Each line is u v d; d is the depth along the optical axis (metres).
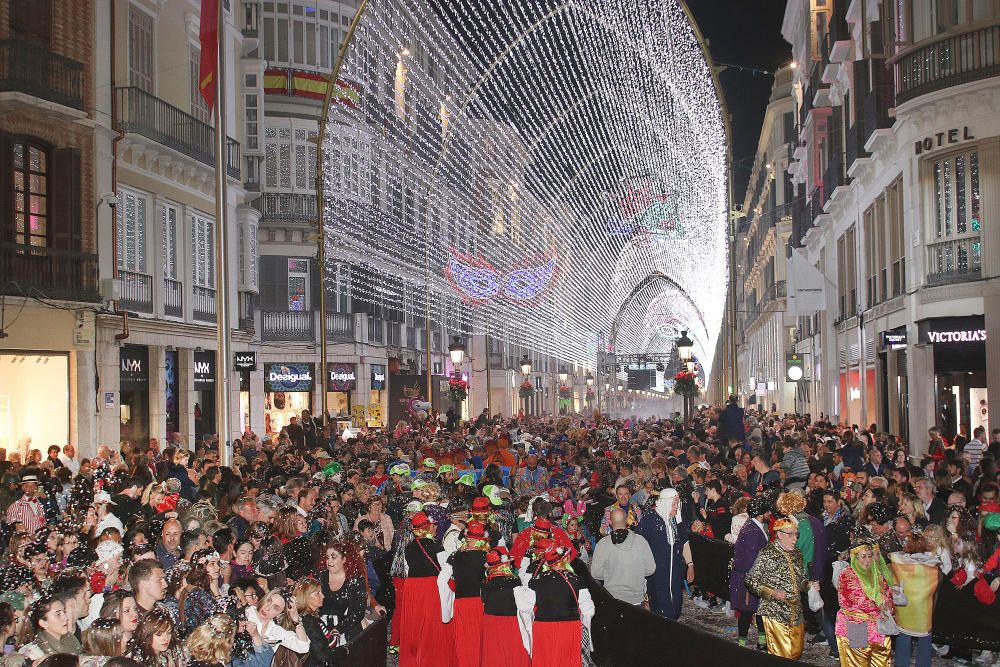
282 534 10.52
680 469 15.65
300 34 41.06
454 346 41.25
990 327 20.95
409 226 49.91
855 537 9.73
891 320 26.20
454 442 26.42
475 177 58.88
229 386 18.59
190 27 28.67
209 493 13.96
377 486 16.59
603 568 11.38
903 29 22.81
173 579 7.83
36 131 21.53
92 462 16.84
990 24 20.66
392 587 12.92
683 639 9.34
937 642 11.14
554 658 9.21
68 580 7.23
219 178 18.70
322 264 24.47
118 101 24.34
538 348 68.19
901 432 25.75
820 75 38.03
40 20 21.81
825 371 37.47
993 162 20.84
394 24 47.06
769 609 9.73
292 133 40.69
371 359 45.12
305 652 7.43
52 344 21.84
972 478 15.02
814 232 39.97
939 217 22.42
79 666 5.89
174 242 27.73
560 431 32.81
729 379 30.75
